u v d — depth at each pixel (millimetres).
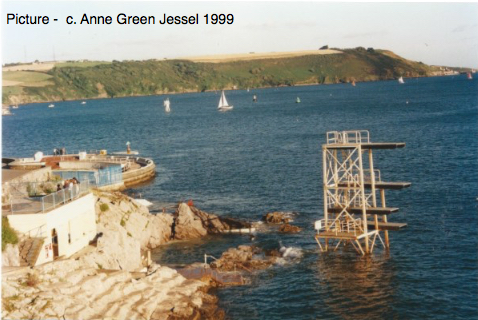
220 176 106438
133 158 119250
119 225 57312
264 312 44906
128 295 41719
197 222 66250
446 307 44969
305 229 67062
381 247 59562
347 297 47375
